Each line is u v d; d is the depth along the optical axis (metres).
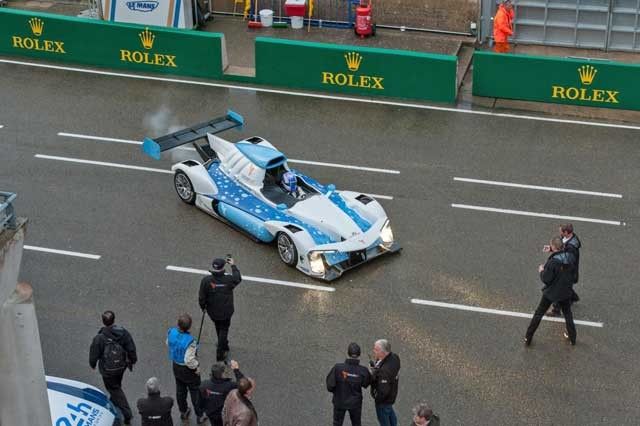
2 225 9.02
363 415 13.95
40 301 16.42
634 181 20.05
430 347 15.32
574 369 14.84
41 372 9.63
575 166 20.66
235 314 16.05
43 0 29.36
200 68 24.70
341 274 16.84
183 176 18.89
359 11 26.42
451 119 22.72
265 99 23.70
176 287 16.78
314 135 21.95
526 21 26.50
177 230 18.31
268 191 17.91
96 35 25.03
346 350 15.28
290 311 16.12
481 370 14.83
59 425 12.47
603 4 25.83
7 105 23.22
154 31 24.59
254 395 14.38
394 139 21.78
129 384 14.63
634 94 22.80
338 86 24.02
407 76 23.47
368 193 19.62
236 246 17.80
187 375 13.34
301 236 16.69
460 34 26.91
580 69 22.86
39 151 21.19
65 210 19.02
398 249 17.55
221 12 28.27
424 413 11.03
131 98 23.67
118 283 16.91
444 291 16.61
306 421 13.92
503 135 22.00
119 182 19.98
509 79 23.38
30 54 25.73
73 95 23.78
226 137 21.77
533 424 13.79
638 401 14.20
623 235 18.22
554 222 18.62
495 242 17.98
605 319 15.93
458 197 19.48
